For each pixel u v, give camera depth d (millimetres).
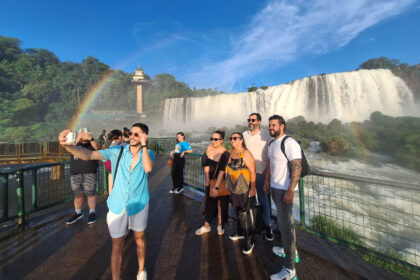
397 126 18406
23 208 3588
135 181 1990
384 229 5262
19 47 114000
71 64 112625
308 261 2516
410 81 33562
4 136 58500
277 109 35594
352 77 29453
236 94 42906
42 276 2271
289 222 2162
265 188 2711
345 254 2674
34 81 84938
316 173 3000
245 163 2648
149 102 95938
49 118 75688
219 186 3053
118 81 104750
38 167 3785
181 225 3580
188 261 2547
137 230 2025
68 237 3139
